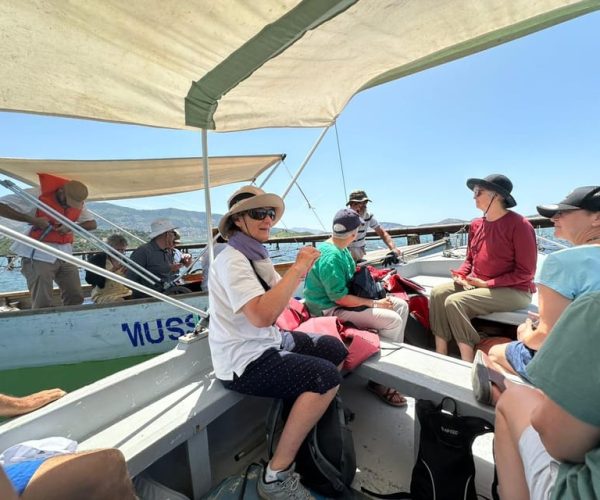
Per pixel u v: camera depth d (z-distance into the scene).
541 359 0.70
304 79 1.84
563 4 1.50
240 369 1.39
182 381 1.57
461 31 1.66
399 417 1.87
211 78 1.50
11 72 1.38
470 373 1.57
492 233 2.21
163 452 1.19
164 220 3.52
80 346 2.89
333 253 2.09
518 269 2.15
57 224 3.21
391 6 1.32
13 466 0.88
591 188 1.50
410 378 1.54
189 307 1.73
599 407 0.62
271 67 1.58
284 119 2.30
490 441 1.69
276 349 1.44
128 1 1.03
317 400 1.29
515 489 0.98
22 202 3.16
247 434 1.73
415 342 2.62
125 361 3.01
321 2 1.09
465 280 2.30
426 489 1.28
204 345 1.67
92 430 1.24
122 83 1.53
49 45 1.23
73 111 1.78
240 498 1.28
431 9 1.41
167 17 1.12
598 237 1.48
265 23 1.19
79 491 0.84
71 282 3.43
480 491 1.39
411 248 5.32
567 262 1.33
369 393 2.08
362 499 1.35
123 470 0.94
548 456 0.83
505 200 2.16
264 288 1.44
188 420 1.28
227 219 1.47
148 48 1.29
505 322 2.19
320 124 2.59
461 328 2.16
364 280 2.17
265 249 1.49
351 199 4.12
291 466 1.28
